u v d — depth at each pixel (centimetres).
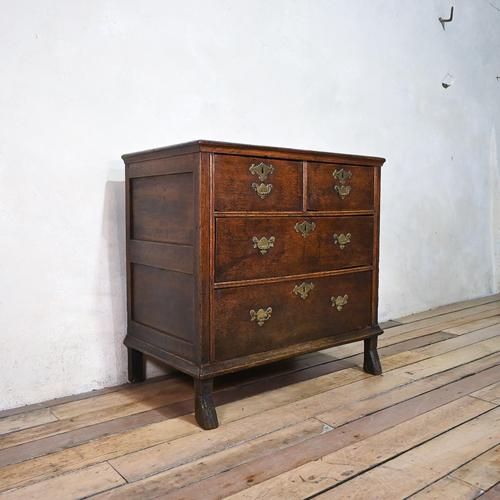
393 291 351
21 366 202
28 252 201
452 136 388
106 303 223
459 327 325
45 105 201
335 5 303
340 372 240
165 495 140
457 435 175
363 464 155
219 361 185
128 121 223
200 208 175
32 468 154
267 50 272
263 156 189
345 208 221
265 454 162
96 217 218
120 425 183
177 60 237
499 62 428
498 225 443
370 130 329
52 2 200
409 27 347
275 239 197
